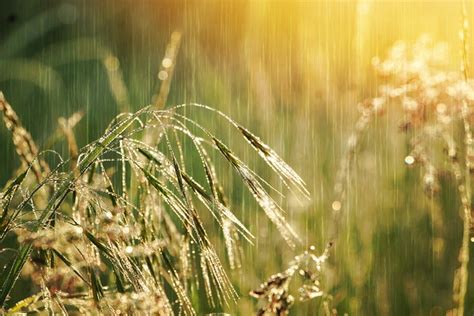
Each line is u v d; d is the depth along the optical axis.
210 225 4.73
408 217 5.16
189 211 2.39
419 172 5.29
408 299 4.81
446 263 5.06
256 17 7.29
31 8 11.26
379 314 4.65
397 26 7.02
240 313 4.16
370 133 5.38
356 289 4.57
